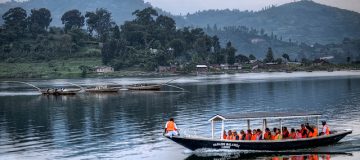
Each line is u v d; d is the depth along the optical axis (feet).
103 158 174.60
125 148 190.60
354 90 445.78
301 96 393.29
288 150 177.58
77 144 201.36
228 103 348.38
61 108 338.54
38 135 225.97
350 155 169.99
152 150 185.88
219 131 221.46
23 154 185.57
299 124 235.40
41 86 633.61
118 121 264.93
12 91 529.04
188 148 177.99
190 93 447.42
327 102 339.98
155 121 261.24
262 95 409.69
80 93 471.21
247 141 173.78
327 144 183.83
